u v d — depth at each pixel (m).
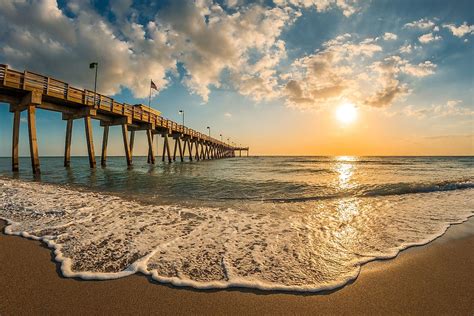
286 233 4.05
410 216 5.38
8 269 2.61
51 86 14.66
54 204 5.92
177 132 34.56
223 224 4.53
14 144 15.20
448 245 3.52
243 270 2.67
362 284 2.41
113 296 2.15
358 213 5.66
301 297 2.19
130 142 28.48
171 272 2.60
